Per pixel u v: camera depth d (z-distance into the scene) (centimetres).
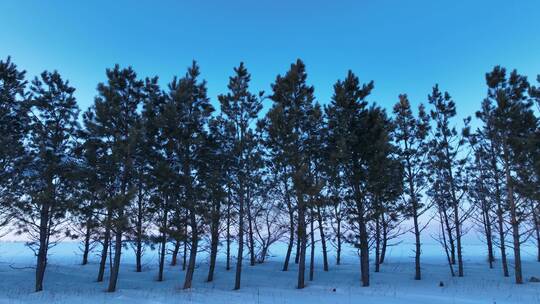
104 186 2081
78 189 2041
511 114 2211
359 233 2397
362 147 2231
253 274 2755
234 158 2267
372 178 2181
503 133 2312
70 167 2088
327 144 2361
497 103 2359
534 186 2108
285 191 2405
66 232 2167
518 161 2161
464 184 2762
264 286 2258
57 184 2075
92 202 1984
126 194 1872
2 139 1911
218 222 2141
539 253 3591
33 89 2142
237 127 2364
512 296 1745
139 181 2169
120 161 2005
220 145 2295
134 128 2003
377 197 2275
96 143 2081
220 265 3266
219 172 2209
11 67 2094
